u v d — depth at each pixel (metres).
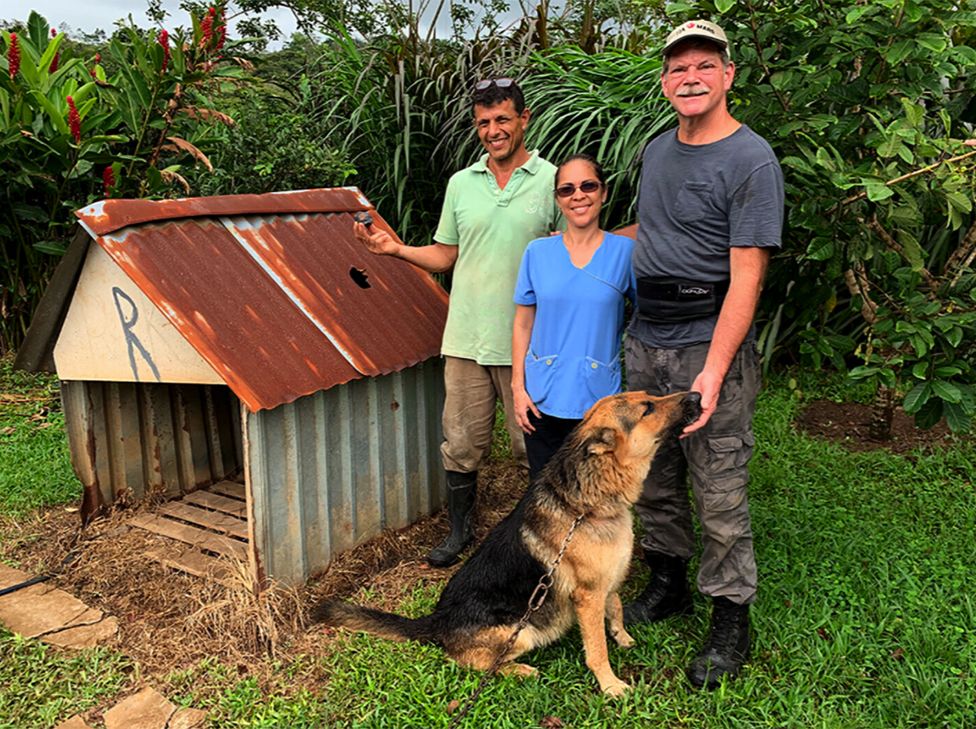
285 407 3.34
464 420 3.80
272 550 3.36
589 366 3.20
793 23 3.44
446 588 3.12
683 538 3.22
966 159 2.94
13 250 7.21
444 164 7.02
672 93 2.67
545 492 2.92
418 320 4.17
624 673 2.98
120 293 3.42
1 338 7.31
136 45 6.23
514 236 3.51
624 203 6.27
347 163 6.77
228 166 6.73
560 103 6.27
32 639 3.23
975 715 2.57
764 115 3.68
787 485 4.48
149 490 4.39
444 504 4.45
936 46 3.07
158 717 2.76
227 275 3.48
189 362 3.33
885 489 4.43
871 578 3.44
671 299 2.85
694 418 2.62
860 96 3.59
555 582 2.82
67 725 2.73
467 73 7.05
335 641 3.18
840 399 5.91
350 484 3.76
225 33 6.41
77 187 7.10
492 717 2.68
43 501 4.55
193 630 3.21
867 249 3.33
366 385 3.80
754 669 2.89
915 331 3.26
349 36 7.46
